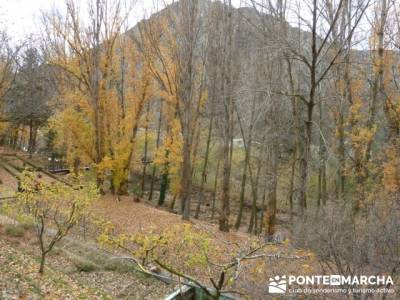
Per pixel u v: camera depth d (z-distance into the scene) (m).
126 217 18.86
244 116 23.19
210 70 21.84
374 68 16.39
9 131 38.09
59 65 22.86
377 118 18.50
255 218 23.05
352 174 16.66
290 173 23.91
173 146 22.14
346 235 7.90
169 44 21.05
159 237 10.77
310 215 11.25
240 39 20.59
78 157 23.67
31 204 11.33
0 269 9.71
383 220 7.93
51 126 23.28
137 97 23.47
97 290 11.02
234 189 32.53
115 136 23.42
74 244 14.80
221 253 11.22
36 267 11.24
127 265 13.19
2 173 27.30
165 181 27.02
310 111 13.55
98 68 22.80
